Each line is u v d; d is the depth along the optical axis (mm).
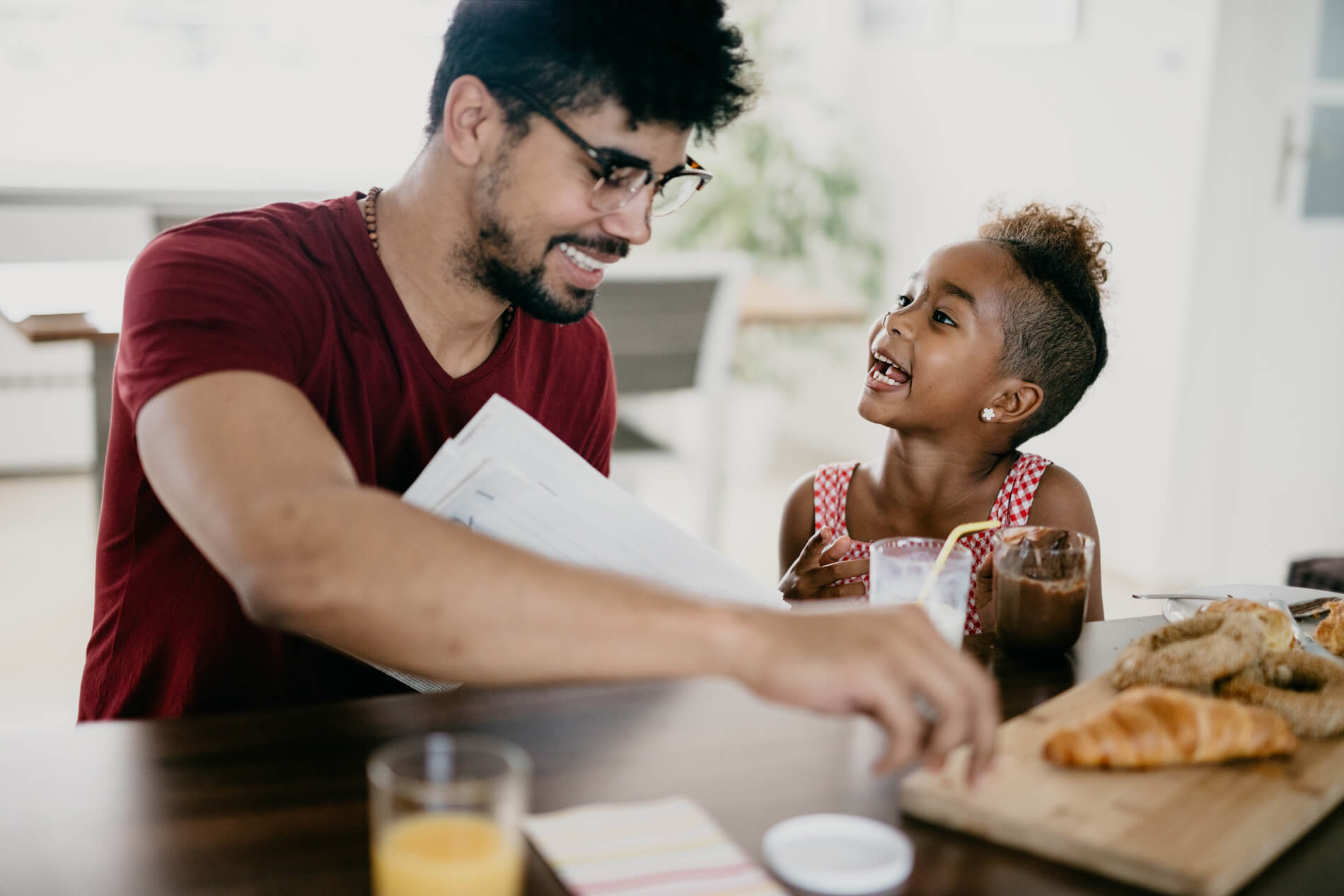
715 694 920
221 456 781
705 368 2842
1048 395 1425
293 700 1144
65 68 3840
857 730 870
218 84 3998
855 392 4344
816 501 1536
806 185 4289
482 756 634
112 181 3838
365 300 1150
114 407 1115
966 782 707
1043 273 1392
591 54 968
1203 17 2879
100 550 1152
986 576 1255
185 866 665
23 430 3951
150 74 3924
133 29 3877
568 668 692
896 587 1004
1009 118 3549
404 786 596
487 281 1134
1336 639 1023
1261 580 3268
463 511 964
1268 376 3141
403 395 1187
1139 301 3146
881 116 4156
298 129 4109
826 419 4566
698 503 2988
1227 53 2867
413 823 594
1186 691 878
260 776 764
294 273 1085
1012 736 833
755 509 3875
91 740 805
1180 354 3021
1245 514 3213
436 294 1170
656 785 775
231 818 714
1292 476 3250
